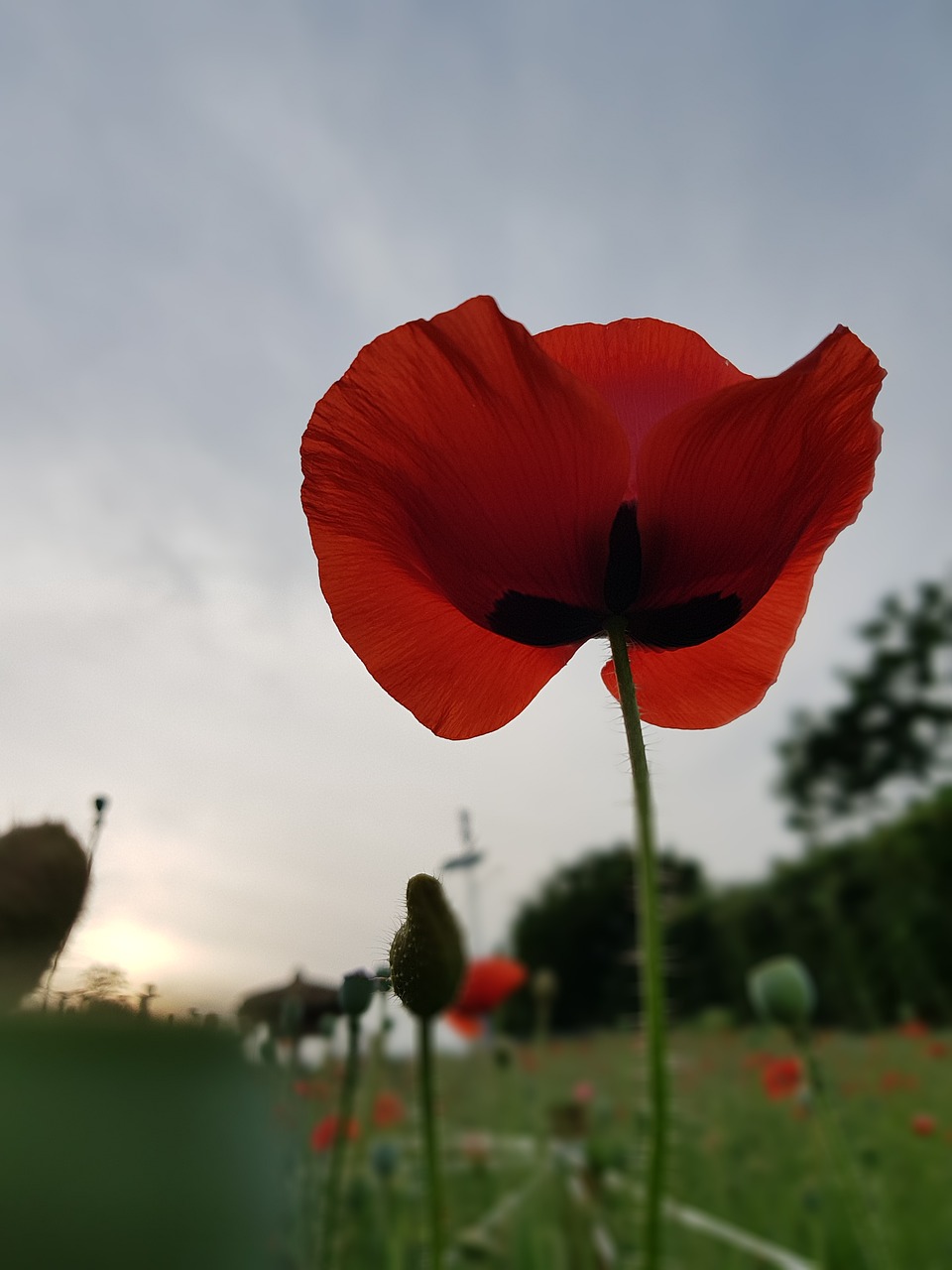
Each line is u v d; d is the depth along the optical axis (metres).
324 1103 0.30
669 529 0.11
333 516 0.11
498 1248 0.27
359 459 0.11
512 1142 0.38
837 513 0.11
